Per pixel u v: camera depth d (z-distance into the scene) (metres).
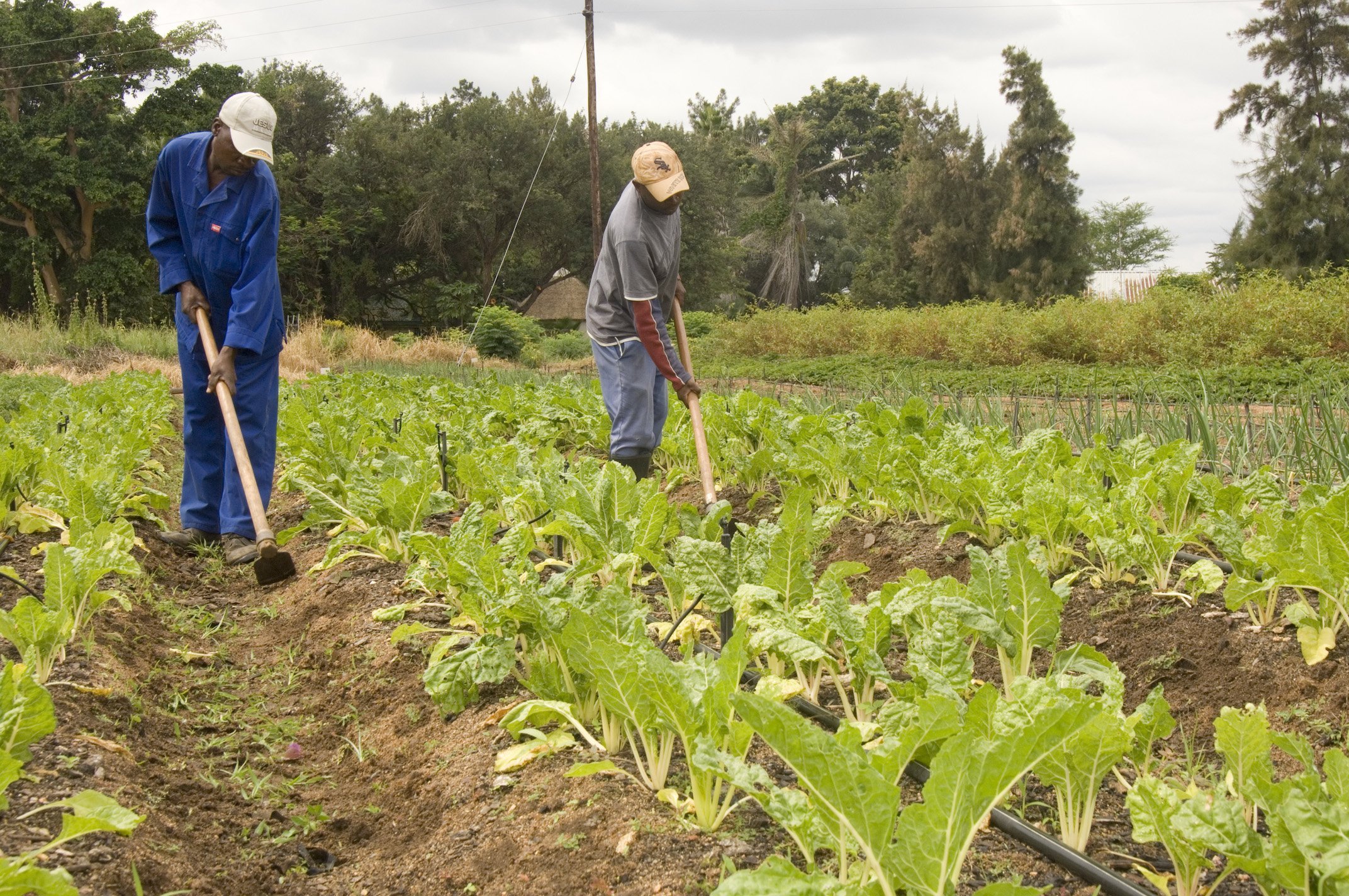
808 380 23.73
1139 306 20.73
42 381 14.70
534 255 48.97
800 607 3.22
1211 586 3.93
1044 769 2.42
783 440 6.84
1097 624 4.13
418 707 3.59
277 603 5.25
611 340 6.00
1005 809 2.62
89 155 40.78
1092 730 2.29
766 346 33.53
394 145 47.12
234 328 5.41
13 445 6.45
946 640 2.84
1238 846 1.99
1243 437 6.97
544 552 5.05
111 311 40.66
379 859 2.81
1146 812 2.19
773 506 6.56
